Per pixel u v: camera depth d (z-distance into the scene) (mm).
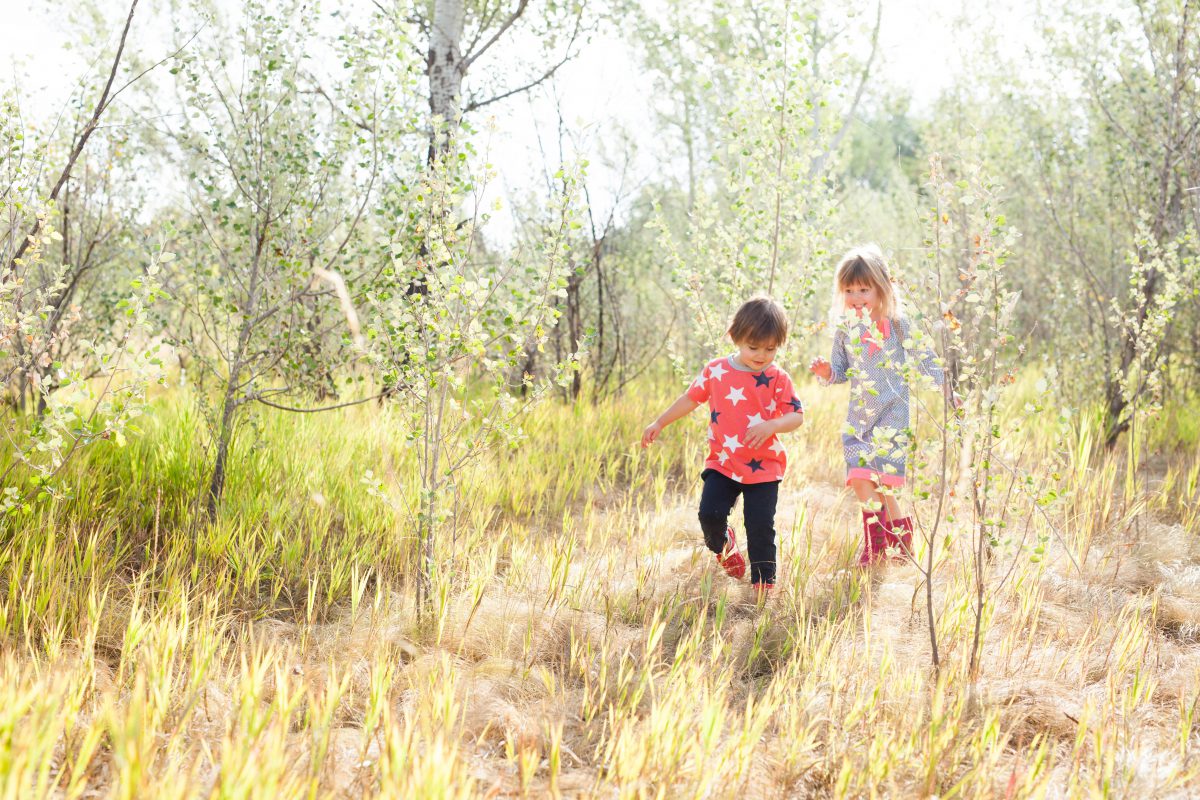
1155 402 5066
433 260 3283
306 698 2674
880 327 4070
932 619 2955
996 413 2904
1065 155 7770
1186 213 6254
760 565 3725
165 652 2518
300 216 4473
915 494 2973
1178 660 3170
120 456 4465
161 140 5961
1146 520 4566
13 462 3627
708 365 3924
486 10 7082
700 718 2580
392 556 3979
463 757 2340
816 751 2576
